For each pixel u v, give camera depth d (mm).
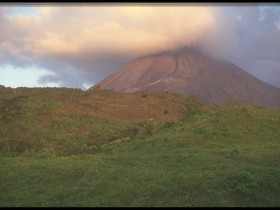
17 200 10867
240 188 12031
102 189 11719
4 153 19984
